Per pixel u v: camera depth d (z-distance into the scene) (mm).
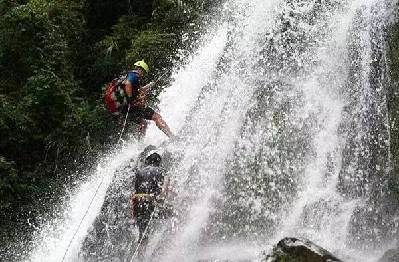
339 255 9172
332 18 12203
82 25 19547
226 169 11844
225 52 13891
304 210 10781
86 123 16516
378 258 9125
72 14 19484
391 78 10422
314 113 11656
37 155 16719
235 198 11406
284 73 12531
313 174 11164
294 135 11664
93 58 18766
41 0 19406
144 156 12070
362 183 10422
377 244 9695
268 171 11508
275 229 10812
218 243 10711
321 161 11180
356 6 11789
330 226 10320
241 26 13984
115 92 11734
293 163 11422
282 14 13094
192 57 14867
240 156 11898
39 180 16109
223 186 11633
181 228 10812
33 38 17750
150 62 15719
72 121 16625
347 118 11133
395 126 10109
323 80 11844
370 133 10594
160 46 15969
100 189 13508
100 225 11586
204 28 15297
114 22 19391
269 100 12312
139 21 18359
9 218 15344
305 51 12406
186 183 11695
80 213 13641
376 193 10117
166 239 10562
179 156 12047
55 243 13539
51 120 16734
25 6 18062
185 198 11422
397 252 8805
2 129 16312
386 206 9867
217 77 13562
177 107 13656
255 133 12047
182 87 14164
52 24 18375
